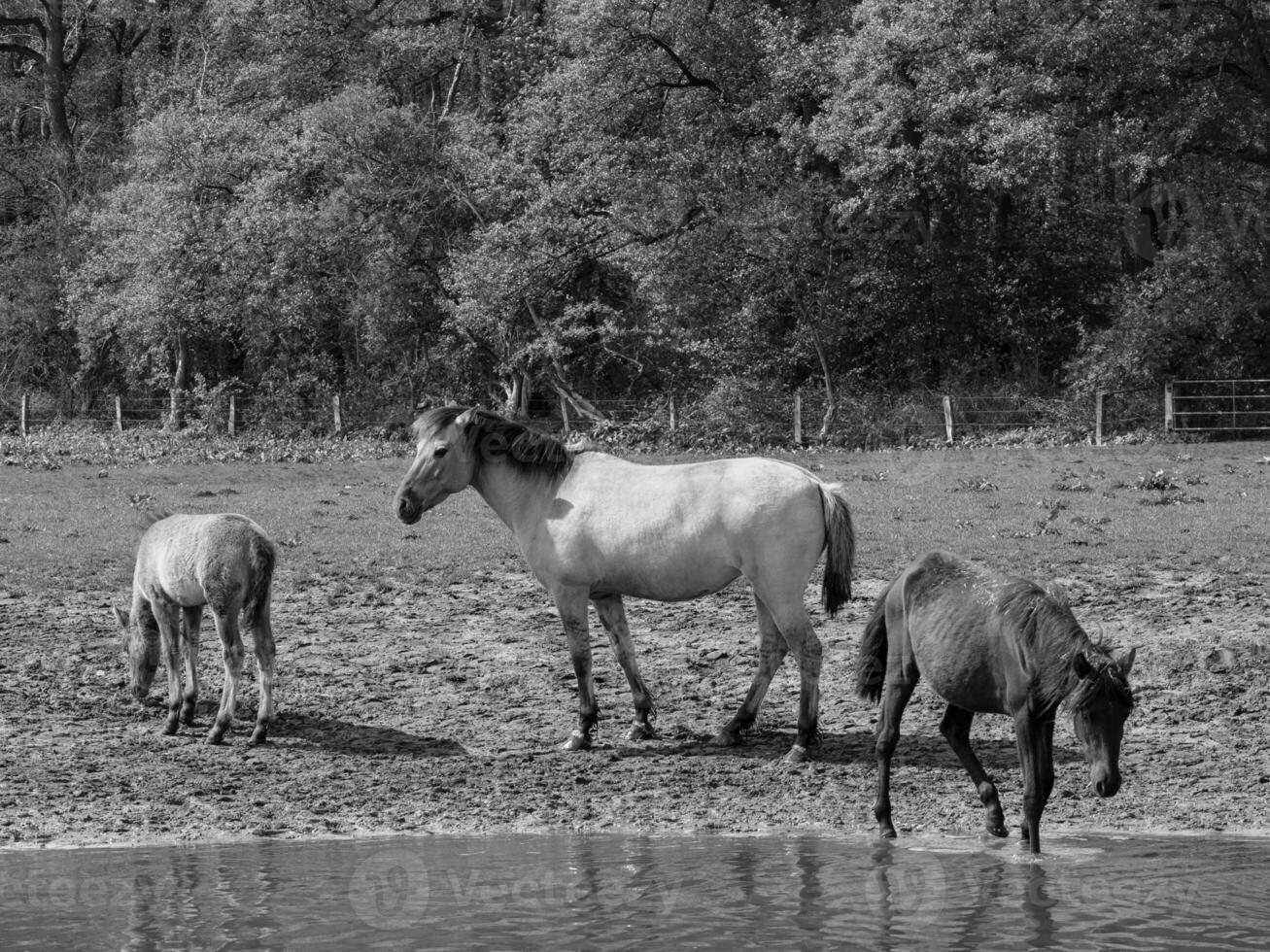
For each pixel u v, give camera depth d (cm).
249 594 1111
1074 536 1905
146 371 4922
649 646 1417
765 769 1045
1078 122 3944
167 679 1245
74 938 679
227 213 4350
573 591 1117
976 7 3753
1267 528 1945
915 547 1834
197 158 4341
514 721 1184
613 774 1037
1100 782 762
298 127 4453
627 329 4281
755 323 4078
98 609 1578
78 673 1323
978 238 4238
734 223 3956
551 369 4166
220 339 4775
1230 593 1568
